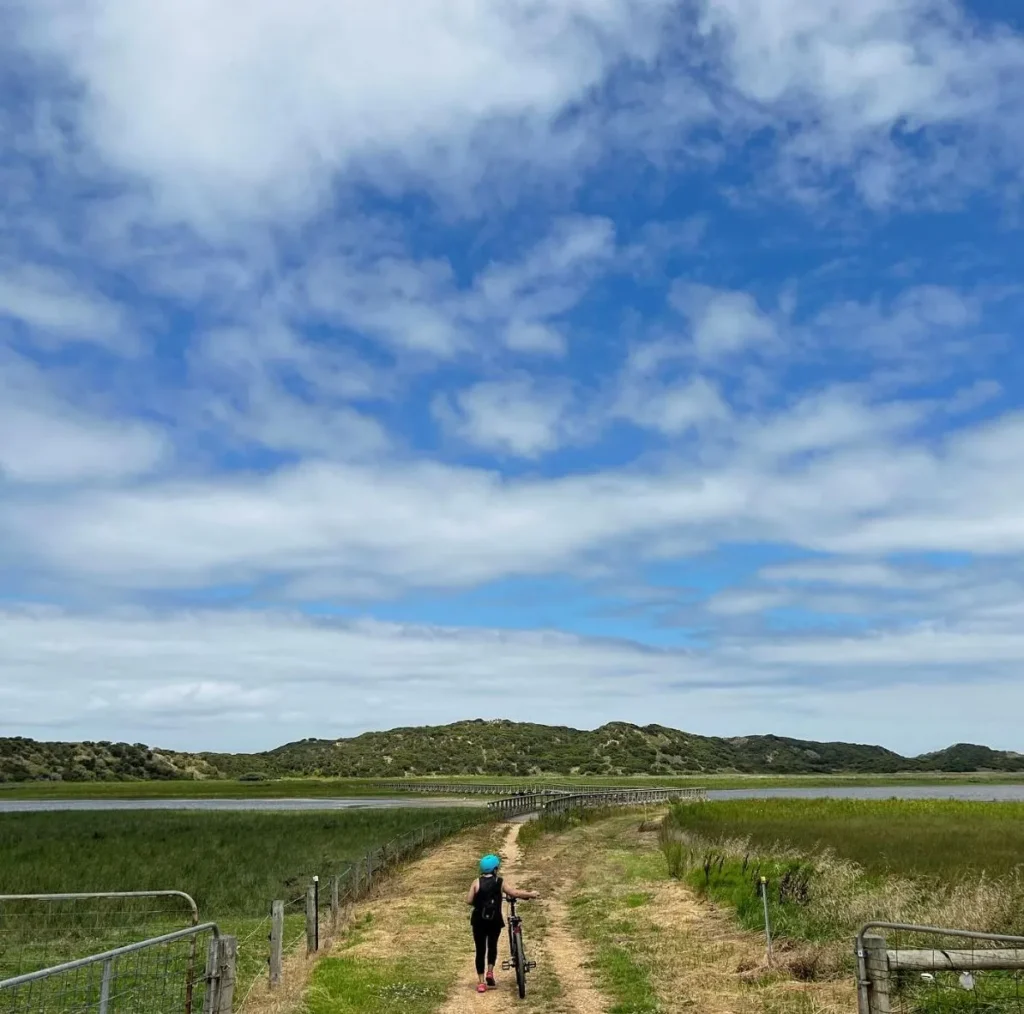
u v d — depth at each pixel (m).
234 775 193.62
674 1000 11.69
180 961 14.40
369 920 18.61
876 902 15.19
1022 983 11.27
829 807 52.66
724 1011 11.08
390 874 26.36
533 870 28.55
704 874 21.55
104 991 7.11
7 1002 11.22
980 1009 10.41
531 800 72.81
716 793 113.44
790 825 35.06
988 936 7.84
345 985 12.59
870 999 8.38
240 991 12.45
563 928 18.27
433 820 50.62
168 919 19.41
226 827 45.94
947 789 137.50
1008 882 16.42
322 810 66.25
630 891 22.62
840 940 14.08
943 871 19.23
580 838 42.69
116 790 128.25
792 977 12.69
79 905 20.67
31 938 16.88
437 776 190.12
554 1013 11.35
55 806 86.44
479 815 53.06
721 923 17.09
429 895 22.25
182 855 30.66
